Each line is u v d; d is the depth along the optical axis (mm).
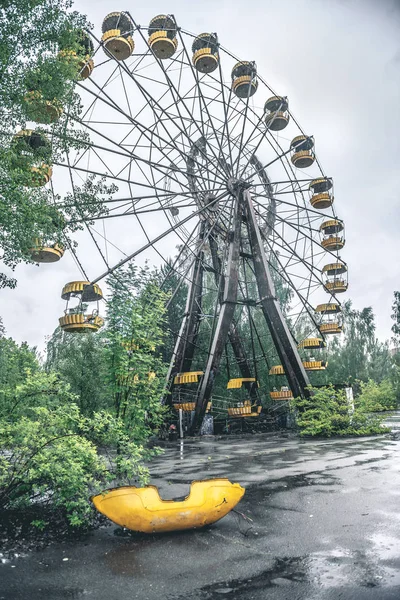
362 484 9461
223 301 26828
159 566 5363
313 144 31734
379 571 4867
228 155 28734
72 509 7297
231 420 30062
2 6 8930
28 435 6801
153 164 25172
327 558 5352
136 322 9992
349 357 55000
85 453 7109
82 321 21109
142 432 9836
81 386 14023
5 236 9586
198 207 28750
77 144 11523
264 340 38562
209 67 25500
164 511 6504
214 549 5898
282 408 31812
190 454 17531
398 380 56438
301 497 8656
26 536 6480
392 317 59375
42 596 4621
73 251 12789
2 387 8375
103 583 4918
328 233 33250
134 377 9914
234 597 4477
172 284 39000
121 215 24391
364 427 21859
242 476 11477
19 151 10320
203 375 27453
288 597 4398
